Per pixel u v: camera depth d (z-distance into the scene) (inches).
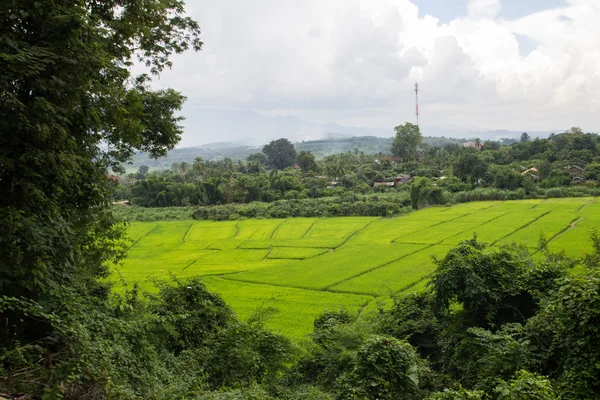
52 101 334.3
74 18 321.1
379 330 641.6
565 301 422.3
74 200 387.2
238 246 2135.8
